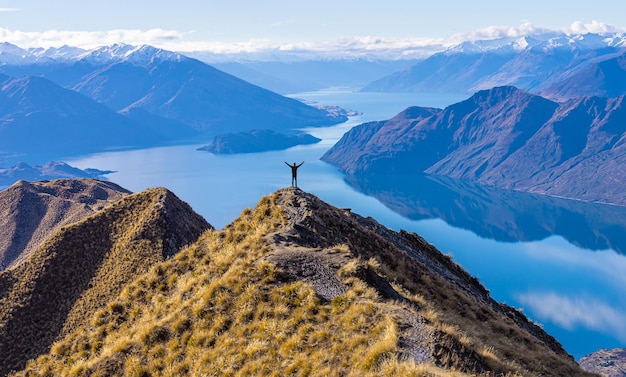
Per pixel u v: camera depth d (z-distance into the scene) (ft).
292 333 88.17
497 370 77.20
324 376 73.41
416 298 104.01
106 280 279.49
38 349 241.96
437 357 73.26
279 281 104.58
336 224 141.59
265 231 133.59
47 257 294.46
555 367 107.86
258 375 80.12
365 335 80.33
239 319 96.78
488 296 180.04
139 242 303.07
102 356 107.45
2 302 266.16
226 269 121.08
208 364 88.84
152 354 99.91
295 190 155.84
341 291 98.58
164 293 134.41
